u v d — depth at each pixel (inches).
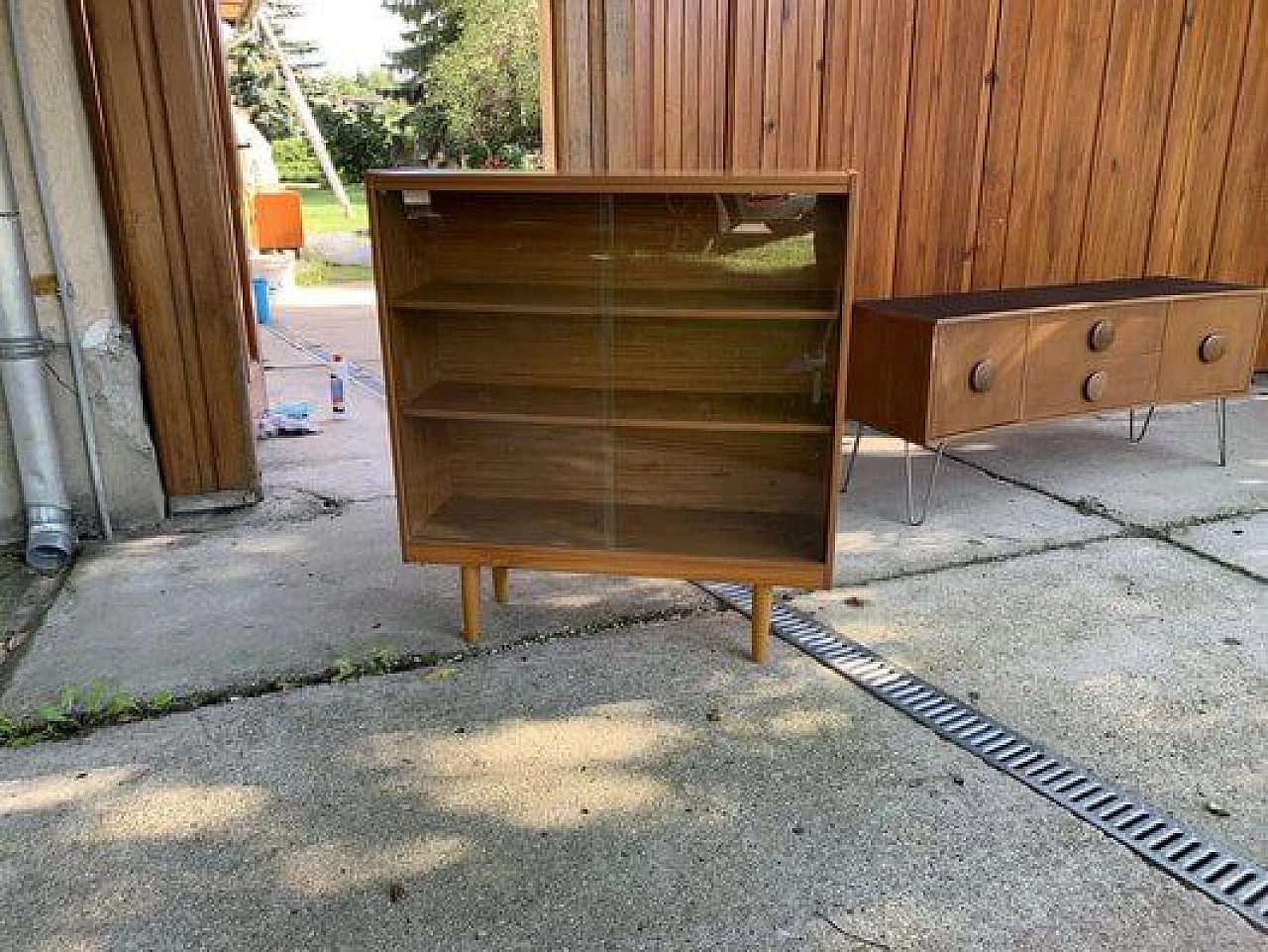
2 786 79.0
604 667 97.1
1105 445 169.0
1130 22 172.7
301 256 501.7
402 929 64.3
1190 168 186.5
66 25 115.2
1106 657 98.6
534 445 108.0
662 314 90.7
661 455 106.2
